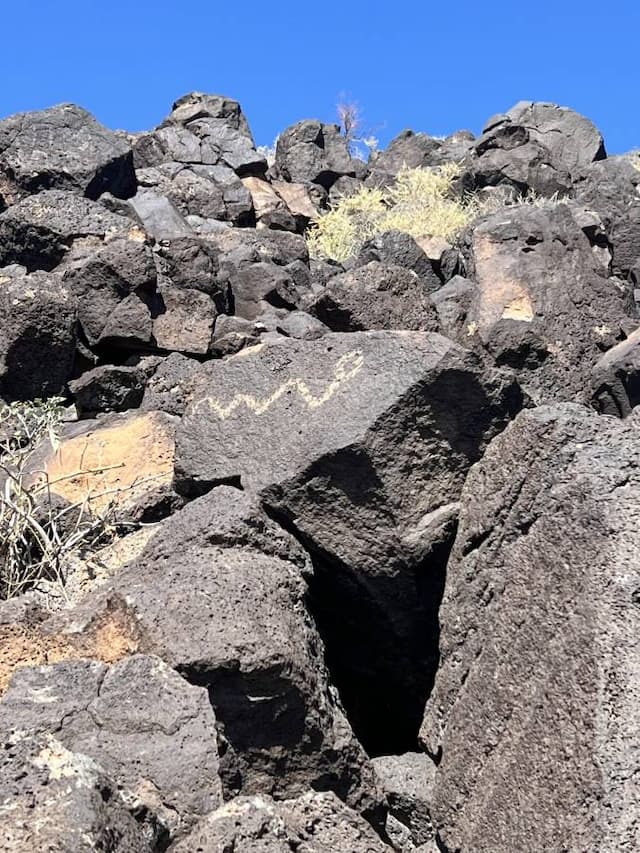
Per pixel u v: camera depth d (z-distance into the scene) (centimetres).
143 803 332
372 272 771
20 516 550
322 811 379
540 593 398
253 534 469
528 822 356
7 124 1177
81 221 946
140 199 1168
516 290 825
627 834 317
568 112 1836
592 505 392
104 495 602
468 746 401
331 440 486
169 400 709
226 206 1428
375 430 482
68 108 1208
